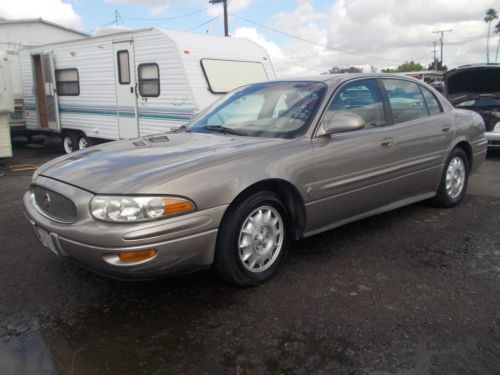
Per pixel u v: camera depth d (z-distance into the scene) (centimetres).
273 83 443
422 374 237
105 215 277
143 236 272
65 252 300
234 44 884
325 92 386
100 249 275
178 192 285
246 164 319
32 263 382
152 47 836
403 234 441
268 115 397
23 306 312
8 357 257
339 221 392
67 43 1043
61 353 261
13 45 1462
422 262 376
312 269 363
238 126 401
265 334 275
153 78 848
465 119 527
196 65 803
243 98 441
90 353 260
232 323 288
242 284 326
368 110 414
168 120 835
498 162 859
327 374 239
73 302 317
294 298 318
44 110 1186
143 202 275
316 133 363
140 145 372
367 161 396
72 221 294
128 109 915
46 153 1136
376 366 244
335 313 297
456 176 524
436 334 272
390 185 425
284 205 350
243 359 252
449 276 350
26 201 354
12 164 946
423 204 540
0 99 862
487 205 541
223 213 302
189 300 317
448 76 963
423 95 487
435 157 475
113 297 323
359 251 400
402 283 338
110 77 941
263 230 336
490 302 309
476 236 436
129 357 256
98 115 998
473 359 248
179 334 277
